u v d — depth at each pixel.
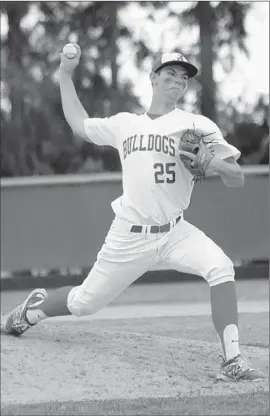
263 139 47.75
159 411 13.13
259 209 37.12
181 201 16.59
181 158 16.12
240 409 13.17
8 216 36.44
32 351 17.17
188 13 49.03
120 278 16.97
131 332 21.28
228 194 37.03
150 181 16.23
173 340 19.52
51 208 36.53
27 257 36.50
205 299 31.03
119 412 13.12
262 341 20.56
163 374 16.16
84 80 49.12
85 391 14.94
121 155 17.00
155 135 16.36
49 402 13.99
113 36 49.53
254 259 37.09
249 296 31.31
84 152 48.94
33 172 48.84
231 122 48.34
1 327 19.42
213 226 36.97
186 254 16.44
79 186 36.47
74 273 40.09
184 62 16.48
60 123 48.91
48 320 25.41
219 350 18.66
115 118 17.25
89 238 36.56
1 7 47.53
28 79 48.06
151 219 16.36
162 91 16.66
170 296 32.28
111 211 36.56
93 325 23.95
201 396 14.33
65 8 49.41
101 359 16.89
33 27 49.06
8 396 14.55
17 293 35.50
